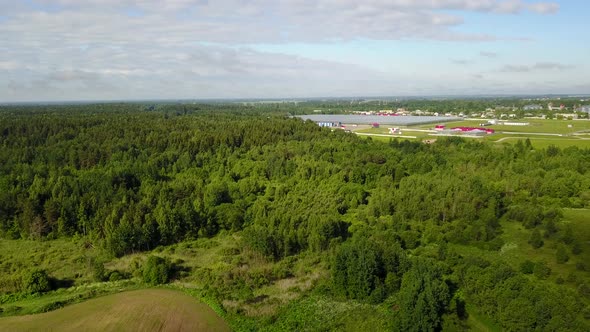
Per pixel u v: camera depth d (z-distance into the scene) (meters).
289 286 68.81
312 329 57.16
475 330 56.03
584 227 83.31
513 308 54.66
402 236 81.62
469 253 77.19
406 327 54.91
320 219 85.06
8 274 72.19
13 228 90.50
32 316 58.72
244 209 98.00
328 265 73.75
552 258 73.75
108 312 60.06
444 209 90.62
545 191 102.56
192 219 90.31
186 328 56.81
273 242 78.94
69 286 68.62
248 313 60.84
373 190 112.00
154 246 85.50
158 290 67.25
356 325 58.03
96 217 89.50
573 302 55.28
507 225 88.88
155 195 98.94
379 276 67.06
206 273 71.75
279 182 118.19
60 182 100.50
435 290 57.31
